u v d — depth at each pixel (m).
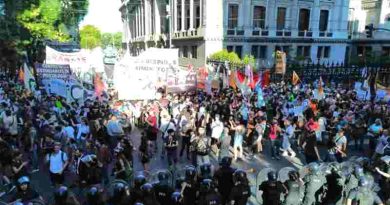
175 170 10.10
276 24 45.59
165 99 17.92
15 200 7.25
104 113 14.95
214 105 16.91
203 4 42.62
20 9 27.02
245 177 8.02
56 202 7.01
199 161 11.50
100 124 13.08
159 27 65.06
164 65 19.88
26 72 18.56
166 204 7.67
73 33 52.53
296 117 15.55
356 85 22.33
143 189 7.08
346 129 14.73
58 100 15.82
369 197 7.66
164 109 15.92
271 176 7.87
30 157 11.95
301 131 14.64
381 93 20.11
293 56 45.41
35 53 34.66
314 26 47.75
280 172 9.52
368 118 16.27
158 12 64.62
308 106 17.00
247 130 14.77
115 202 7.19
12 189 8.12
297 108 17.22
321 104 18.17
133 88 19.45
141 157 11.89
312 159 12.06
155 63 19.69
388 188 8.98
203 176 8.14
